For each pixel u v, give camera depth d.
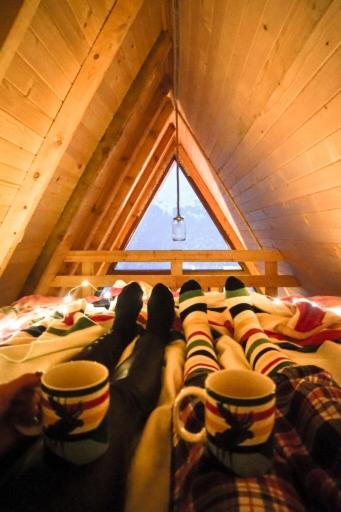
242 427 0.46
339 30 0.75
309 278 2.48
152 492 0.58
